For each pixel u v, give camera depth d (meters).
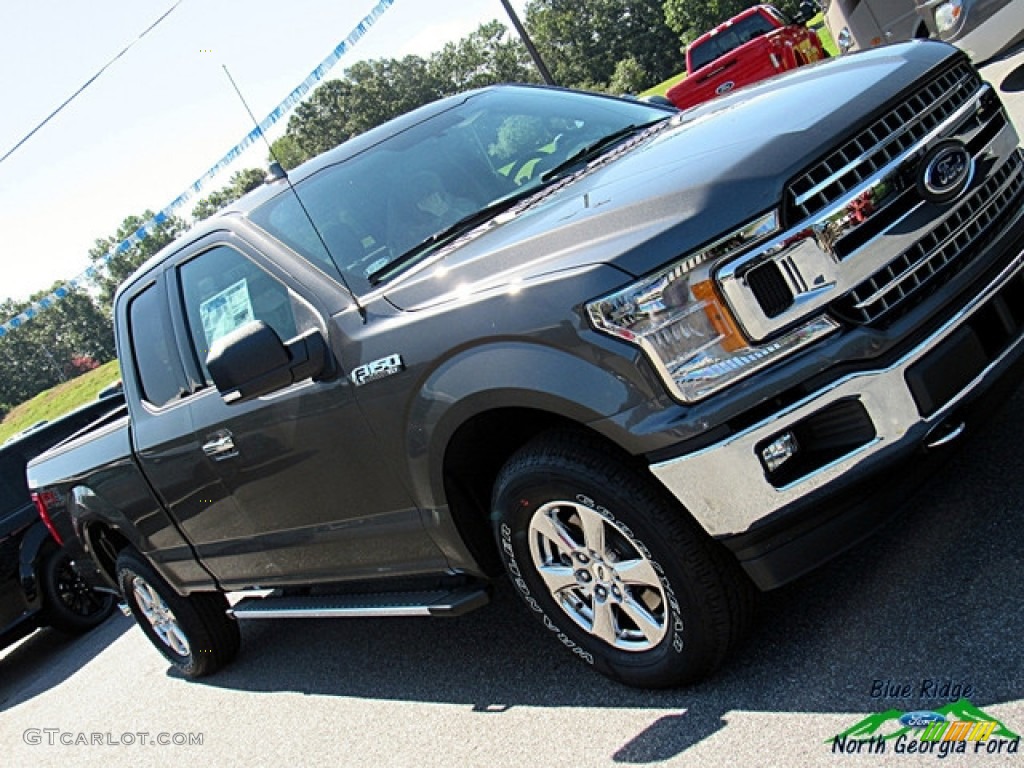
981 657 2.54
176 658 5.38
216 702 4.82
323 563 3.95
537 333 2.70
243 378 3.17
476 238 3.27
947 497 3.29
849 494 2.63
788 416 2.52
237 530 4.25
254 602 4.61
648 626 2.94
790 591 3.21
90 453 4.95
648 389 2.56
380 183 3.79
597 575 2.99
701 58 16.92
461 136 4.04
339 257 3.55
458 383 2.92
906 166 2.71
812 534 2.62
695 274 2.53
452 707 3.58
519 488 2.99
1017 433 3.44
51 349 102.56
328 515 3.72
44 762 5.01
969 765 2.23
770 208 2.54
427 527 3.36
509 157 3.90
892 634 2.78
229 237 3.93
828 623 2.96
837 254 2.58
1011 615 2.63
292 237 3.72
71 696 6.11
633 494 2.71
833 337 2.56
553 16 88.75
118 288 4.75
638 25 88.31
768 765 2.50
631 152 3.43
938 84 2.96
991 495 3.17
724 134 2.95
